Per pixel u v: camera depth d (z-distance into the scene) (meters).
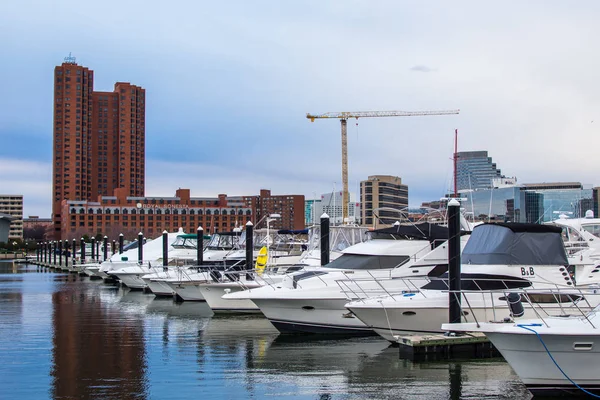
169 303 43.94
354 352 23.91
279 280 35.91
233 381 19.70
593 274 28.52
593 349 16.45
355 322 27.61
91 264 83.50
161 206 193.62
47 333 29.62
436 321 23.77
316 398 17.75
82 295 51.78
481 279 23.38
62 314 37.53
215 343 26.36
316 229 41.81
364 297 26.39
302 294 27.22
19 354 24.25
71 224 190.38
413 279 27.06
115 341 27.17
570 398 17.06
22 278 78.81
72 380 19.95
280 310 27.83
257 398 17.81
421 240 28.59
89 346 25.95
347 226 40.66
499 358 22.34
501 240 24.02
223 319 34.31
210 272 40.09
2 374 20.81
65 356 23.81
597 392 16.83
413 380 19.44
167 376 20.41
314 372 20.72
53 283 68.06
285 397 17.86
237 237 52.34
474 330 17.75
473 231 25.47
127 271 57.34
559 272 23.95
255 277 35.97
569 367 16.70
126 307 41.38
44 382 19.70
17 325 32.50
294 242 47.88
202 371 21.09
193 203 197.88
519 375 17.31
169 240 68.19
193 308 40.31
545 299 22.70
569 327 16.73
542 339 16.53
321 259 33.62
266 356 23.42
